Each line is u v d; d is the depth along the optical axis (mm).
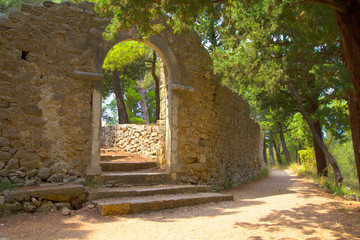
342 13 3398
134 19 4957
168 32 7961
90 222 4582
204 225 4496
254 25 7547
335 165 9781
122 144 11547
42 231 4094
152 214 5180
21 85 5965
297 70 8453
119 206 5039
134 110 26219
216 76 8422
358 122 6227
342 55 6305
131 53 11523
